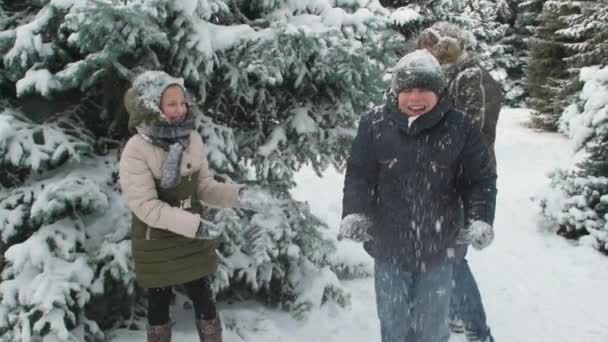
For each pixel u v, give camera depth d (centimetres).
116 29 279
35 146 299
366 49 369
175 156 264
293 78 364
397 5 1241
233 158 354
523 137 1211
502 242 571
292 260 385
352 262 467
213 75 349
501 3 2073
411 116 262
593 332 391
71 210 315
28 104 330
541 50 1388
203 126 343
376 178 282
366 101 377
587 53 1209
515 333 388
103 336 317
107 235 311
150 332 292
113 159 339
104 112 334
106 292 322
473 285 335
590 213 580
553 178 655
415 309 289
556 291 459
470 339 343
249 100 358
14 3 338
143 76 262
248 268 358
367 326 384
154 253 274
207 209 356
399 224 275
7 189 322
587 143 657
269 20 363
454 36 336
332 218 633
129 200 261
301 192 727
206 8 315
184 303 378
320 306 387
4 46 303
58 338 282
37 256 289
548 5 1370
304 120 370
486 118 325
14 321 285
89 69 301
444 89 263
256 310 388
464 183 276
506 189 782
